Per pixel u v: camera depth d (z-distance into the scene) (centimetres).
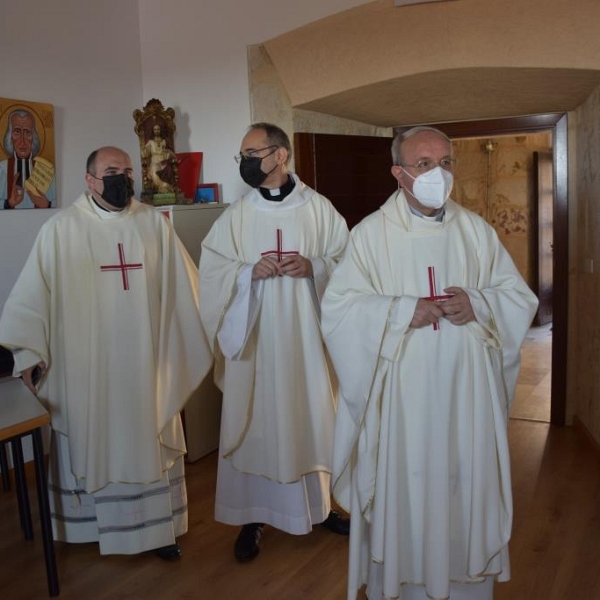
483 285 201
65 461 270
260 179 260
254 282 257
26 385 259
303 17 359
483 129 434
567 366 413
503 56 317
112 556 276
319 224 270
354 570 207
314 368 265
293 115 373
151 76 415
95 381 254
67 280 255
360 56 346
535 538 278
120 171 251
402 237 198
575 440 391
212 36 390
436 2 323
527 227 763
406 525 195
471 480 191
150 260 265
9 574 263
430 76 336
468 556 192
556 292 412
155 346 267
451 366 189
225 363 271
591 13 302
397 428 192
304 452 265
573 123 405
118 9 402
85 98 386
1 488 347
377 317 192
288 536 287
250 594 245
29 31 354
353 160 400
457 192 794
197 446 374
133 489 262
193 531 295
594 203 361
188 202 382
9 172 344
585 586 242
